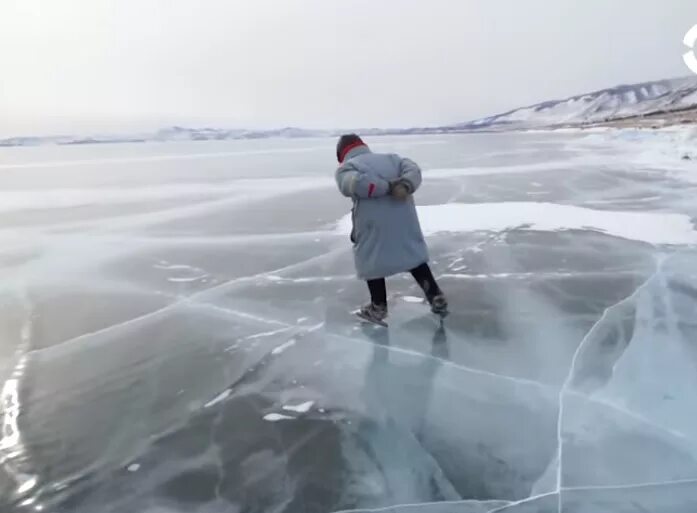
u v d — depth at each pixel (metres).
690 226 4.61
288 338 2.90
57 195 7.41
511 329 2.88
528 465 1.84
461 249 4.29
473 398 2.26
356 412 2.20
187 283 3.83
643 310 3.03
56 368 2.65
